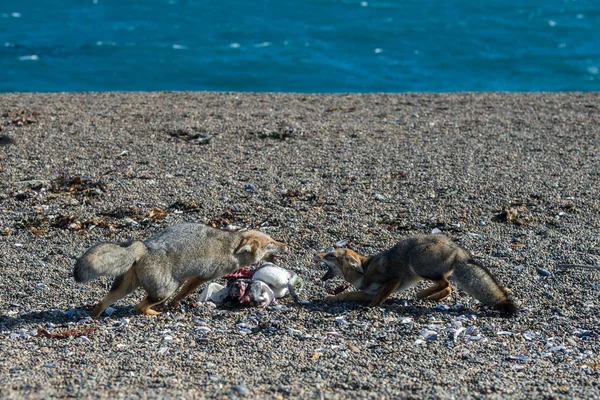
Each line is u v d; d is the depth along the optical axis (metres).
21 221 14.73
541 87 45.56
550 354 9.69
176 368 9.09
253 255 11.66
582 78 47.28
